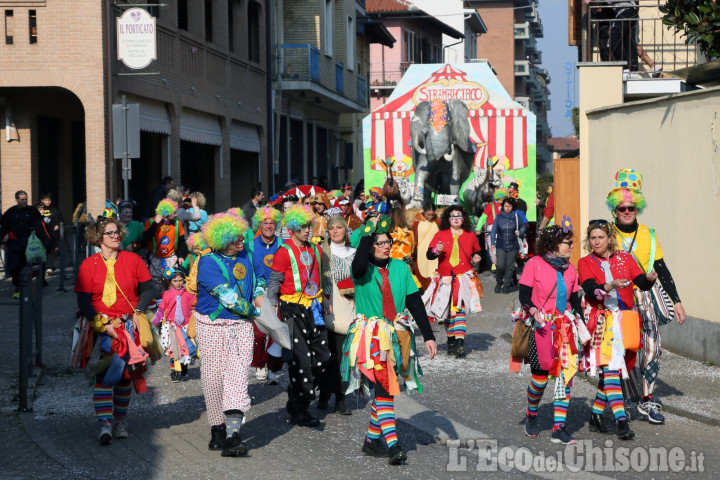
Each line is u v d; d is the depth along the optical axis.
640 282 9.23
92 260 9.15
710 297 12.61
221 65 31.56
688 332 13.10
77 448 8.92
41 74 22.81
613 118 16.08
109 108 23.05
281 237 11.30
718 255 12.40
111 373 8.95
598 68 17.91
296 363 9.66
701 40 15.35
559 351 8.88
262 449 8.86
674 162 13.62
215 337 8.71
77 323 9.21
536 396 9.17
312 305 9.73
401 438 9.25
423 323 8.52
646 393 9.78
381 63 61.72
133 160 26.55
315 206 14.20
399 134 25.05
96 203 22.94
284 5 40.09
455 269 13.58
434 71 25.03
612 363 9.05
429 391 11.35
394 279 8.44
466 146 24.97
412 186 25.03
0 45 22.86
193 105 28.70
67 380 12.08
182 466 8.31
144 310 9.26
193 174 32.88
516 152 24.98
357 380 8.52
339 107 45.72
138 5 22.83
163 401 11.02
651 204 14.45
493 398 10.97
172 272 11.97
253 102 35.38
